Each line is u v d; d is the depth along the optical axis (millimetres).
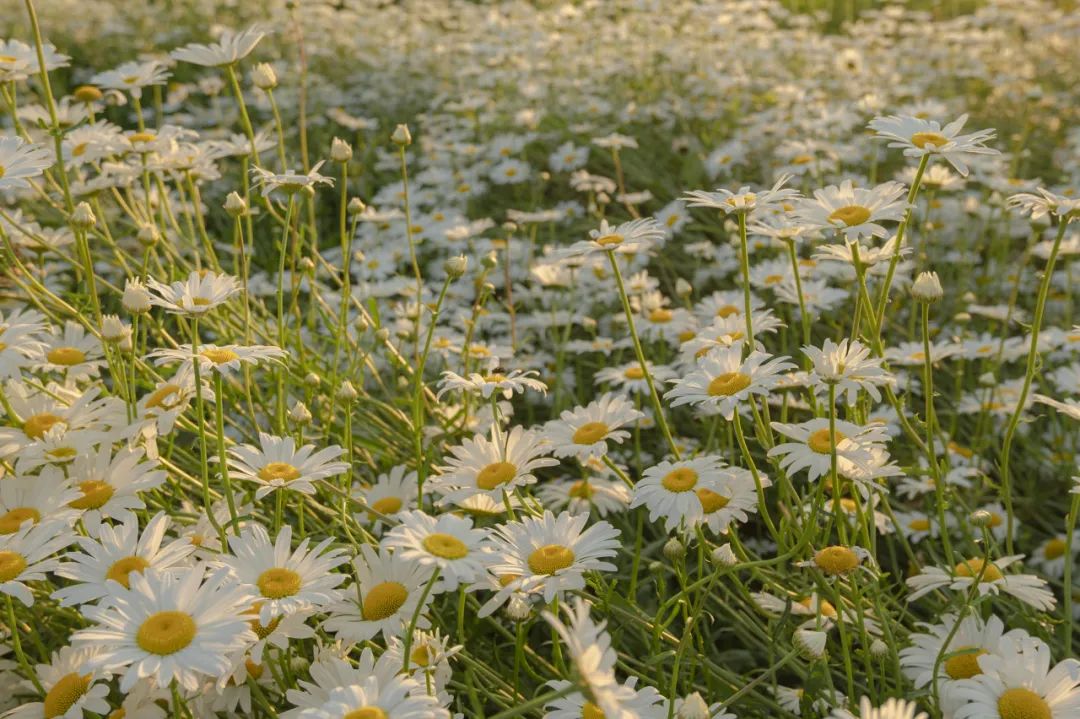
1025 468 1314
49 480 933
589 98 2406
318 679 863
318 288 1357
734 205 956
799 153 1864
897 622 981
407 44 3006
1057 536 1202
